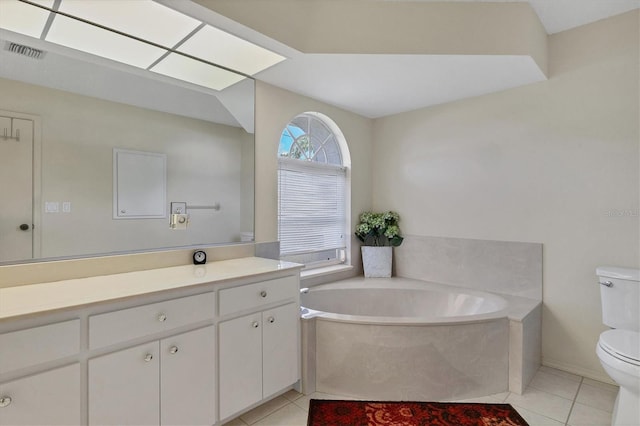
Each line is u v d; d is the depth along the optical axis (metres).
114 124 1.94
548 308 2.62
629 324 2.10
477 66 2.36
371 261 3.48
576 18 2.37
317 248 3.26
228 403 1.79
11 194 1.62
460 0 2.15
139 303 1.49
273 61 2.27
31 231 1.66
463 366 2.18
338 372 2.21
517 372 2.24
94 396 1.36
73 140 1.79
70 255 1.77
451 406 2.08
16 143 1.63
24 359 1.21
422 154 3.36
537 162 2.66
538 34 2.37
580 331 2.47
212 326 1.74
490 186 2.92
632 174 2.26
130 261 1.96
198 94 2.29
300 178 3.11
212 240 2.36
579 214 2.47
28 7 1.63
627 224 2.28
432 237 3.29
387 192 3.64
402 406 2.08
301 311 2.35
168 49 2.06
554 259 2.59
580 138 2.46
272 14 1.91
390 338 2.15
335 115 3.30
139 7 1.66
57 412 1.27
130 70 2.00
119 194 1.95
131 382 1.46
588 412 2.01
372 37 2.16
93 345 1.36
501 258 2.86
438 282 3.25
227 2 1.73
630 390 1.68
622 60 2.29
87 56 1.85
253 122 2.58
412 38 2.16
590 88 2.42
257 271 1.97
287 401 2.13
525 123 2.72
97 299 1.38
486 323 2.22
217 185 2.38
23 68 1.66
